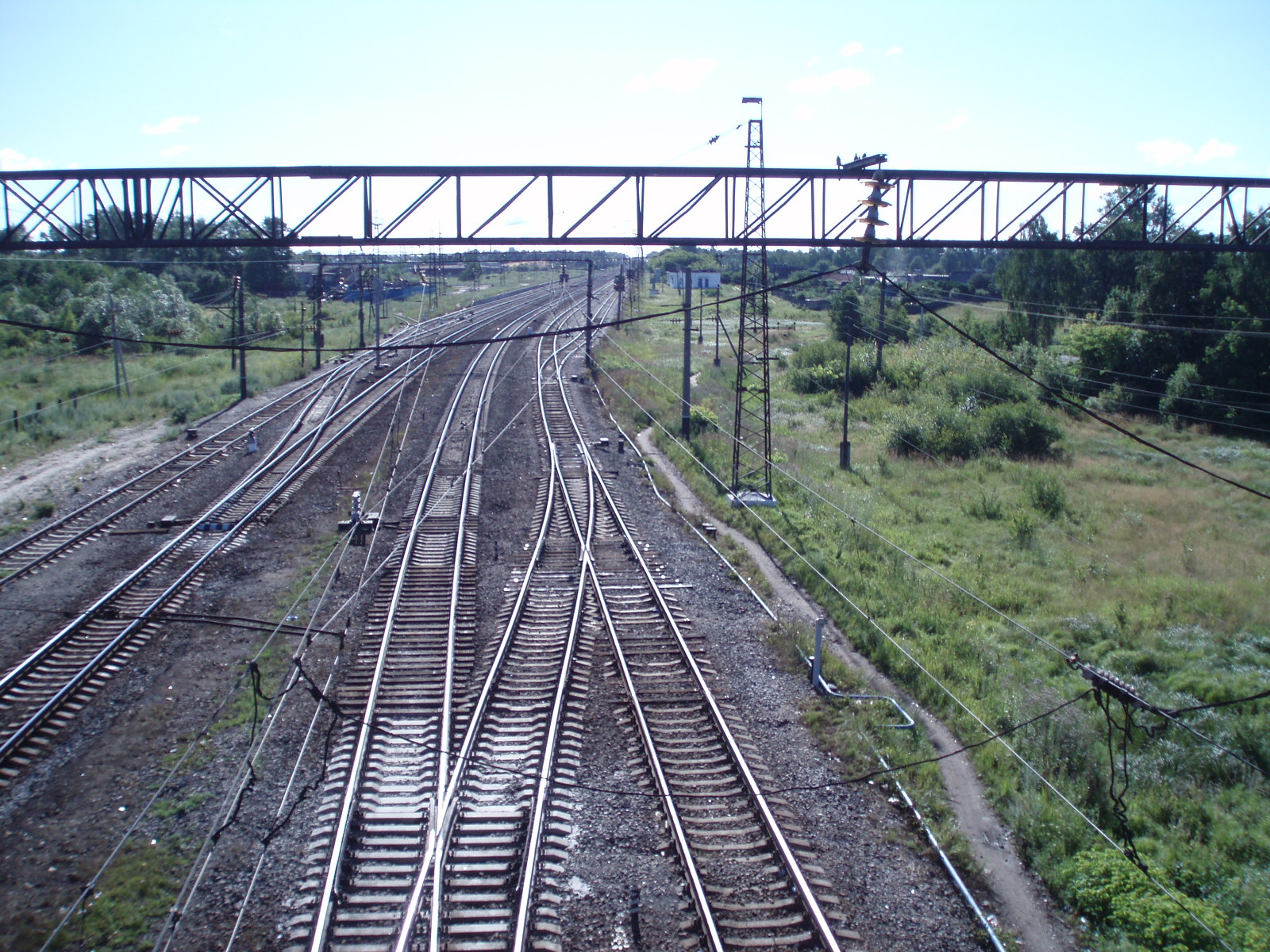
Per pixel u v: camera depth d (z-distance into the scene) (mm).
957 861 10578
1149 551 24359
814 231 15805
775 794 11492
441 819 9773
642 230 15430
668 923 9172
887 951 8992
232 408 34812
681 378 48656
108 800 11039
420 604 17312
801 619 18000
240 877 9641
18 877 9680
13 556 18984
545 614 17062
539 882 9633
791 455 33469
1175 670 16859
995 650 17141
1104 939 9555
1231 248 16625
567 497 24953
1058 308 59188
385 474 26641
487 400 37844
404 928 8570
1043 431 36938
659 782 11594
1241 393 43375
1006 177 15789
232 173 14609
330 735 12445
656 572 19797
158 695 13602
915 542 24203
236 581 18359
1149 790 12461
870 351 55469
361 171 14711
